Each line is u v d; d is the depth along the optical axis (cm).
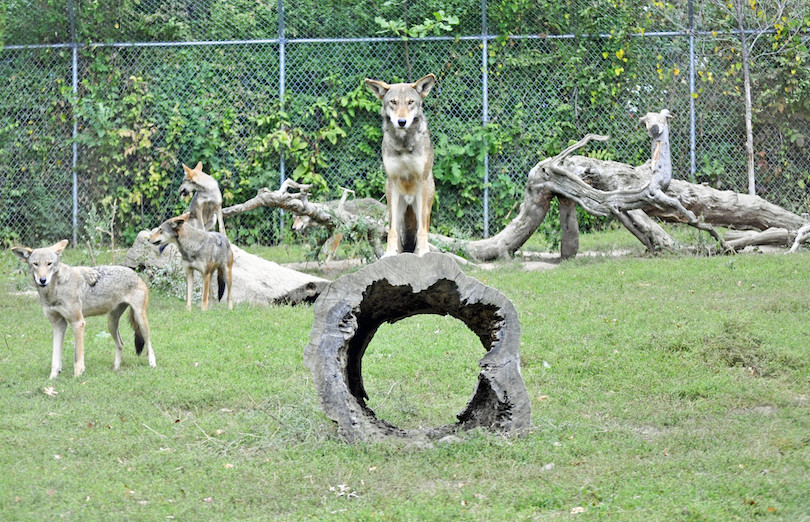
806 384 696
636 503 454
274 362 787
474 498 471
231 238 1650
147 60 1645
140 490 492
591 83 1653
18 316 1023
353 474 514
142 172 1645
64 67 1630
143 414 643
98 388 711
